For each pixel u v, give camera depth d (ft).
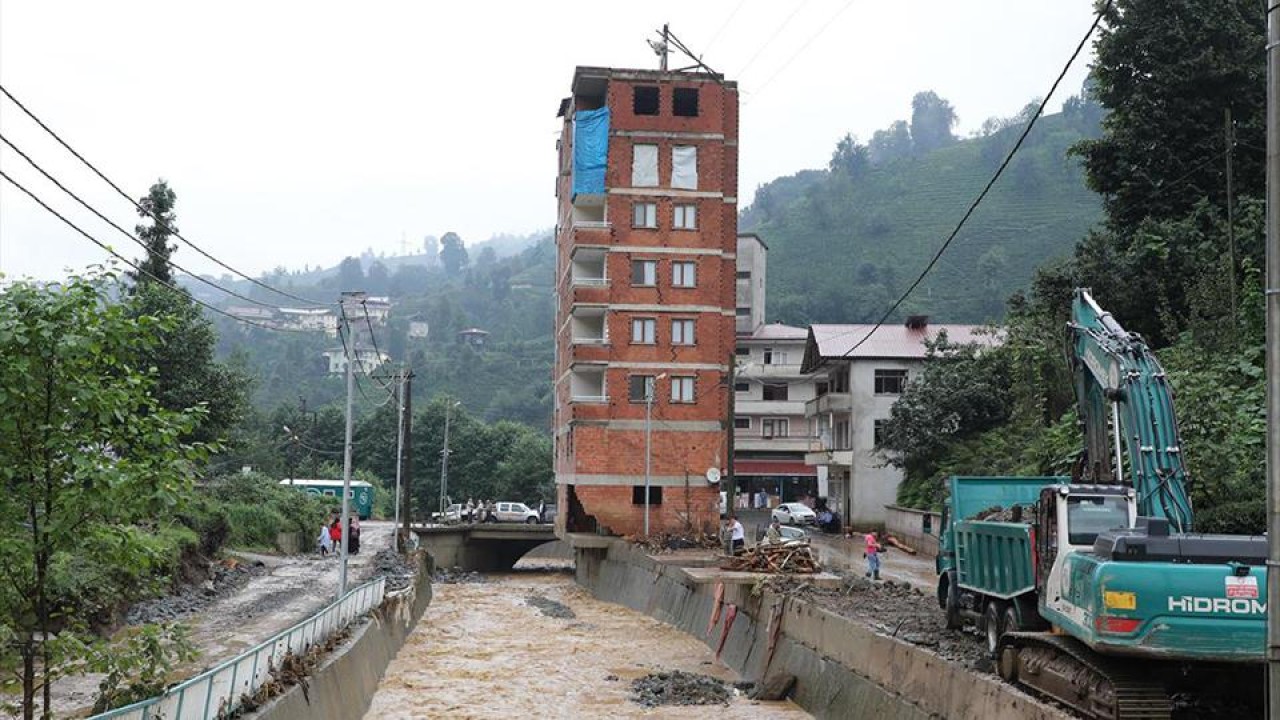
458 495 359.25
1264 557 49.16
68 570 75.25
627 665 115.34
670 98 199.93
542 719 88.63
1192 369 103.19
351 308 112.78
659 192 198.70
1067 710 55.06
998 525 70.33
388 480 370.32
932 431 196.13
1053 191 557.74
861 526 221.05
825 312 497.87
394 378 209.05
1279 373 29.66
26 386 37.27
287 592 128.47
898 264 529.45
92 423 38.88
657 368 197.57
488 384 558.15
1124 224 144.05
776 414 301.63
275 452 333.83
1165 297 131.13
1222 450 87.76
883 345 228.63
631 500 196.03
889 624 87.61
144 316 40.83
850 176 648.38
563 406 217.77
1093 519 58.18
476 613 161.99
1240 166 134.82
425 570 190.39
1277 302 29.81
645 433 197.26
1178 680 51.52
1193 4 136.15
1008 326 181.47
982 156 621.31
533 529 245.24
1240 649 48.01
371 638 101.50
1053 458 129.49
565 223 219.41
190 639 93.71
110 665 42.50
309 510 205.98
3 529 38.45
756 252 332.60
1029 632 61.72
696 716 89.71
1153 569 48.91
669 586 152.35
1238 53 133.80
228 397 161.48
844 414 231.30
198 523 136.05
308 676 70.90
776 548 123.24
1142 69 140.46
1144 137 138.31
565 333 215.72
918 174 624.18
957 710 62.34
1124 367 59.41
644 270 198.49
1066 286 142.41
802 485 306.55
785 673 97.14
